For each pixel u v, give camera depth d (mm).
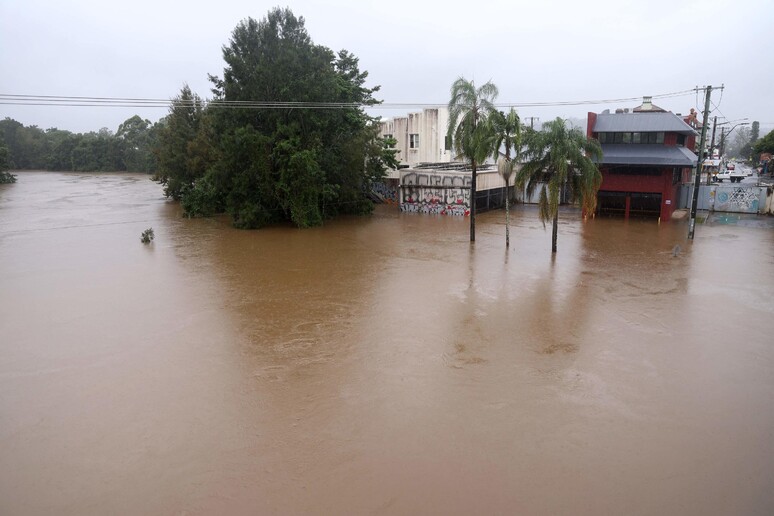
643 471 8375
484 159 24953
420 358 12867
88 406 10562
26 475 8398
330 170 34688
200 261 23438
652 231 31078
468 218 37688
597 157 23859
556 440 9273
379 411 10336
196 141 45625
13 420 10055
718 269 21562
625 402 10633
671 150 33750
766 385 11328
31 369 12266
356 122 37406
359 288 19000
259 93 31594
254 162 31047
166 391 11188
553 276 20641
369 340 14031
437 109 51938
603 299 17562
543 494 7844
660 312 16203
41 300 17484
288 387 11367
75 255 24656
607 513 7434
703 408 10359
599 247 26453
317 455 8883
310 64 32594
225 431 9641
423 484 8102
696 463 8570
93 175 97375
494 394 11016
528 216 38594
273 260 23672
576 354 13086
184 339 14102
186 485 8117
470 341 13953
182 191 46688
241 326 15102
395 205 45219
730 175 60375
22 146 110000
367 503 7672
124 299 17594
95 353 13164
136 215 39875
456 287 19109
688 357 12836
